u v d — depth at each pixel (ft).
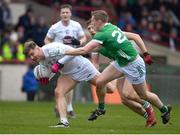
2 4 218.18
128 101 105.19
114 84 111.75
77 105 166.50
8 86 200.85
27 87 189.67
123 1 237.66
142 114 105.70
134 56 100.58
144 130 97.71
